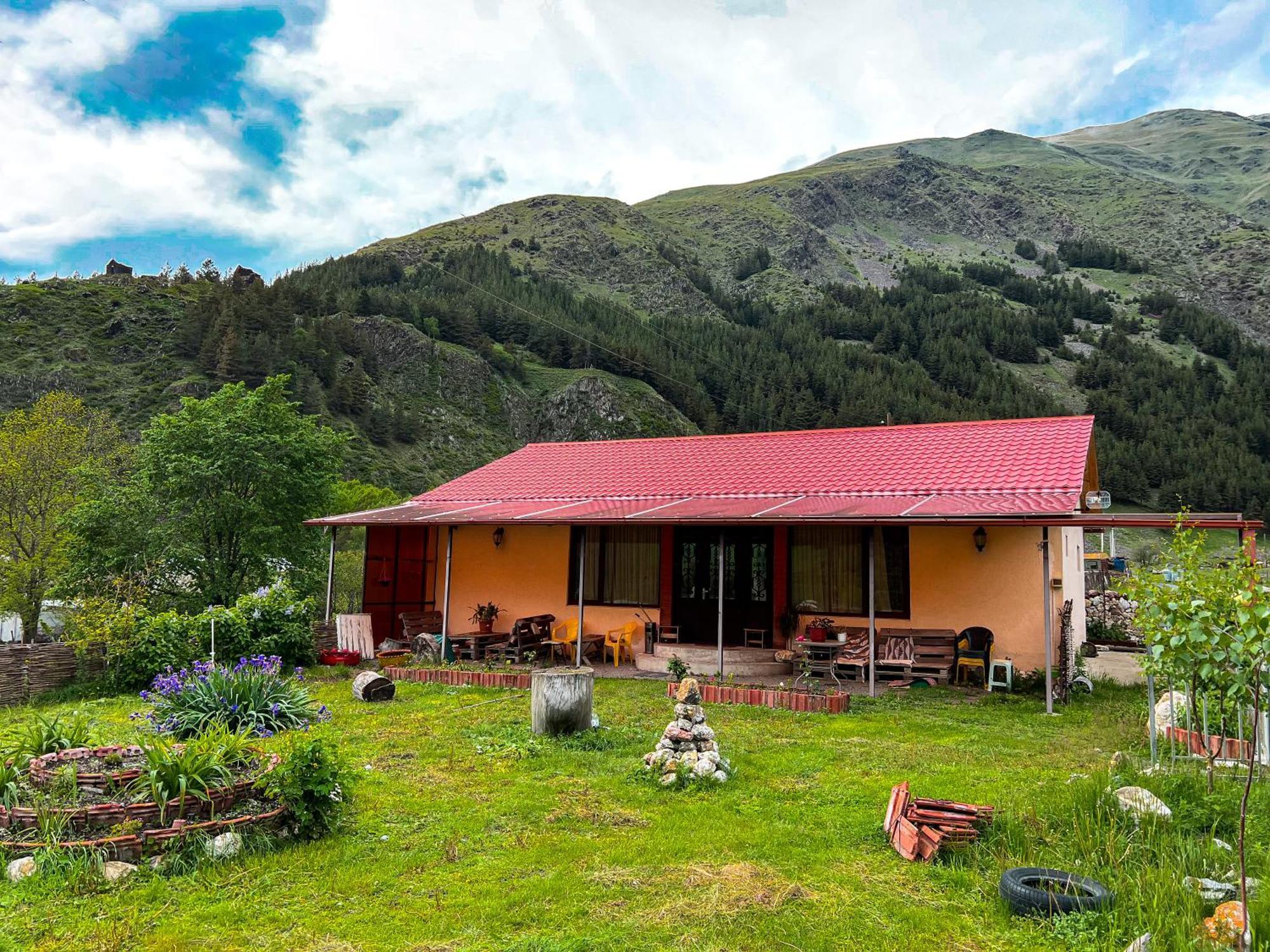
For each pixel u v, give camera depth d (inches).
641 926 197.6
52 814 236.8
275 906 209.0
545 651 706.8
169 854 232.4
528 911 206.7
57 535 959.0
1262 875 209.6
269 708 389.1
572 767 343.0
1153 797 258.2
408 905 210.4
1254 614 184.1
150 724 371.2
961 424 757.3
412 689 550.6
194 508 873.5
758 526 677.9
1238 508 3846.0
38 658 507.2
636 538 721.0
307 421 973.8
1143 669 301.0
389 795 303.1
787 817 278.5
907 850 239.5
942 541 608.1
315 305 4153.5
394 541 776.9
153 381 2546.8
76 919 198.4
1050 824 250.2
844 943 188.5
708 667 635.5
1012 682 548.4
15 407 2171.5
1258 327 7628.0
